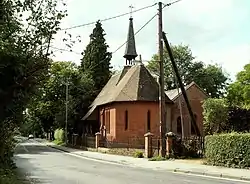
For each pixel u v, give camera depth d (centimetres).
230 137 2528
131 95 4906
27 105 1441
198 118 5603
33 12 1232
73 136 6488
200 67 8781
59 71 6800
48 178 1952
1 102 1277
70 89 6900
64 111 6762
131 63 5994
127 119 4903
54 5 1243
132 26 6050
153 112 4888
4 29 1209
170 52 3353
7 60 1216
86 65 7131
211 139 2706
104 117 5569
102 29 7169
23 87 1293
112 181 1831
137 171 2405
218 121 4734
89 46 7181
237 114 4134
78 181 1825
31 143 7650
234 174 2131
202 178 2039
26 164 2861
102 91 6500
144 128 4847
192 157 3238
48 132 8888
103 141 5100
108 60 7175
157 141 3525
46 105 6656
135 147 4472
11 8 1194
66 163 3016
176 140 3275
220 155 2614
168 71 8306
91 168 2600
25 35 1243
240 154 2464
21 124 1543
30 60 1253
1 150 1683
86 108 6900
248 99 5709
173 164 2812
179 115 5444
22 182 1675
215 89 8750
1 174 1642
